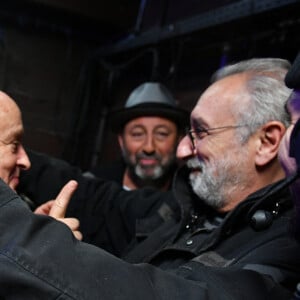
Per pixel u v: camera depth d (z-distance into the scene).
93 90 2.67
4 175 0.76
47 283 0.48
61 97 2.59
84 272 0.50
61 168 1.09
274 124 0.84
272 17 1.58
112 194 1.12
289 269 0.63
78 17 2.42
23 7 2.35
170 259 0.86
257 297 0.56
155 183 1.67
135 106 1.64
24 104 2.47
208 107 0.91
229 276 0.58
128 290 0.50
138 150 1.65
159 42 2.17
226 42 1.90
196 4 2.01
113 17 2.44
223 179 0.89
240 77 0.90
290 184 0.51
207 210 0.96
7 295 0.49
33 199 1.04
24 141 2.46
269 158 0.85
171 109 1.63
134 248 0.94
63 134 2.58
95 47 2.70
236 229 0.79
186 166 0.98
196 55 2.17
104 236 1.08
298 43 1.61
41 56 2.53
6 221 0.52
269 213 0.75
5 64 2.42
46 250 0.50
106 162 2.68
